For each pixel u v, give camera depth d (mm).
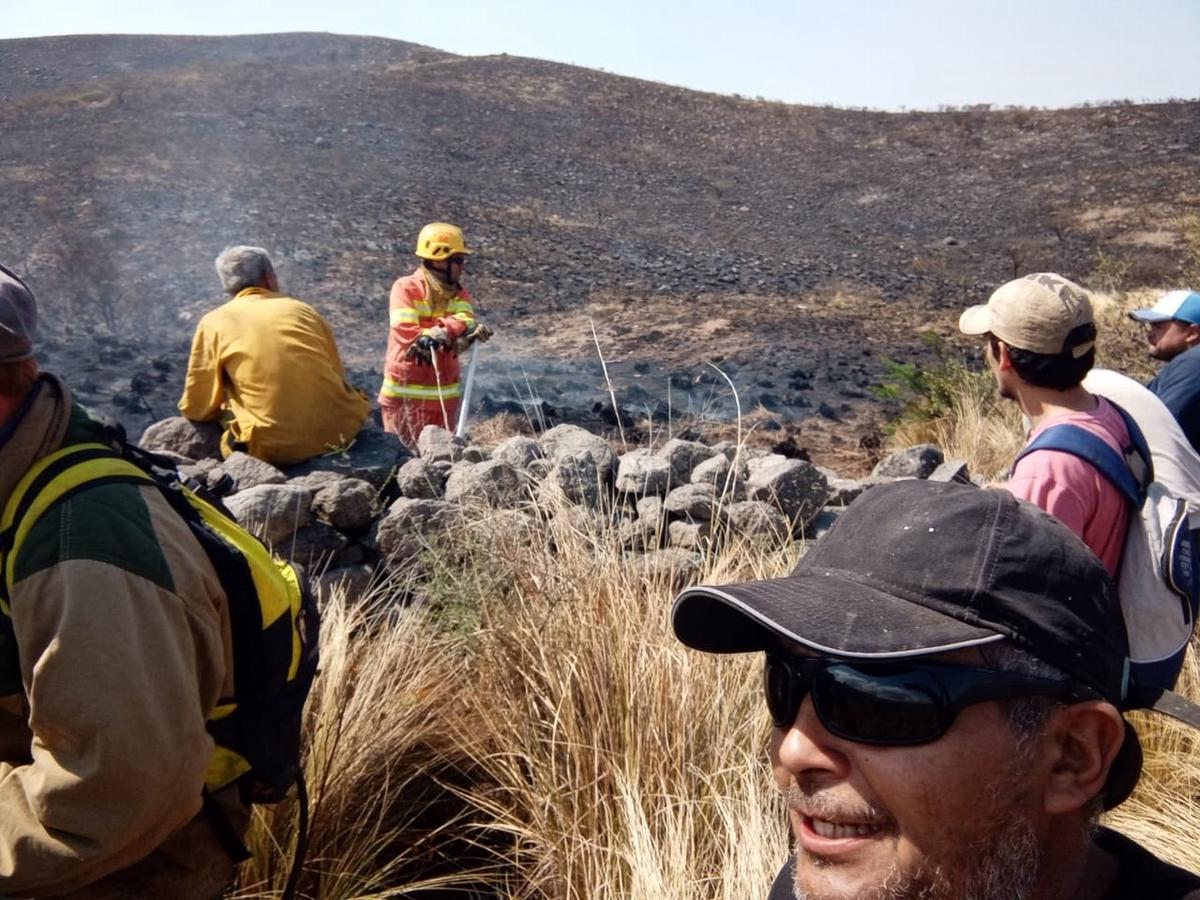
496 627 3654
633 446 9227
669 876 2928
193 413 5207
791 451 8617
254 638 2273
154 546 2098
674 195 33469
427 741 3627
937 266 26219
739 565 4094
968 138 40500
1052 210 32656
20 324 2104
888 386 10398
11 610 2051
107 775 1981
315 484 4648
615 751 3311
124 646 2004
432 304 6840
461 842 3422
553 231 25562
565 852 3166
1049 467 2789
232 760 2320
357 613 4137
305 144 31109
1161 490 2846
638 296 19359
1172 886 1392
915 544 1362
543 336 16031
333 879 3115
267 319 5047
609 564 3893
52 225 19875
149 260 18281
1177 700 1499
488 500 4371
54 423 2137
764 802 3123
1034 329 2902
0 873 2059
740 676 3465
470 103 40625
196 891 2309
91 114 31938
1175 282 23125
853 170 37812
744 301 19266
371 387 12039
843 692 1339
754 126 42281
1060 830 1402
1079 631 1334
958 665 1321
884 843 1359
